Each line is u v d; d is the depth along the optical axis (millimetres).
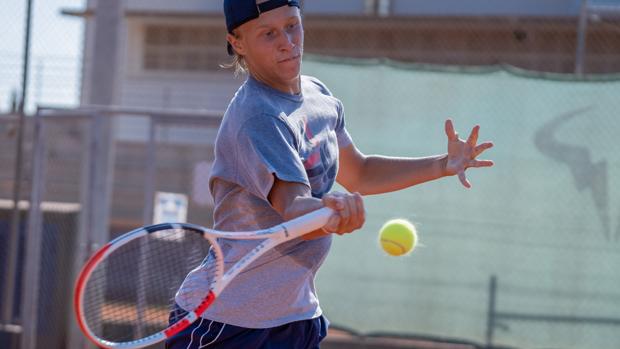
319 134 8945
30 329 22328
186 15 40906
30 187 22422
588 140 21172
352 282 21719
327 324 10125
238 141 8312
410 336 21484
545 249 21219
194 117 21422
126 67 42156
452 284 21438
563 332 21000
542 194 21250
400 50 37938
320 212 7668
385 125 21922
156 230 8023
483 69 21625
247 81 8820
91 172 22328
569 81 21312
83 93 25828
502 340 21234
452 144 9578
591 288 20969
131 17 42000
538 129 21391
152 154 21797
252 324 9117
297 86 8969
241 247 8930
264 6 8438
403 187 10078
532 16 33312
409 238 9930
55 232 24219
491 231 21375
